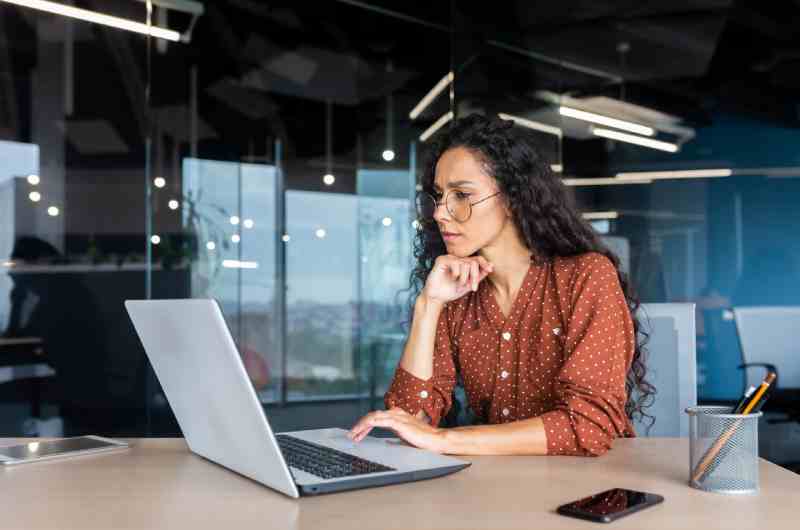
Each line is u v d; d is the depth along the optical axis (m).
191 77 5.09
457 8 5.51
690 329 1.70
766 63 5.34
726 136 5.39
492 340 1.55
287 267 5.29
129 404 4.88
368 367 5.40
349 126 5.45
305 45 5.38
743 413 0.97
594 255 1.48
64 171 4.83
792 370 3.70
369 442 1.24
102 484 1.01
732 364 5.30
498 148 1.48
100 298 4.88
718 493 0.94
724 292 5.35
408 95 5.52
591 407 1.23
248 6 5.23
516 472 1.07
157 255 5.00
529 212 1.50
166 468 1.11
